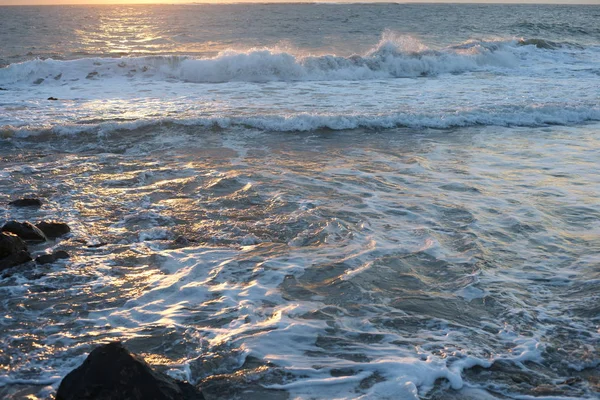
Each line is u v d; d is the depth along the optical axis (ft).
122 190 24.94
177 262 17.65
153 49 88.63
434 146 33.60
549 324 14.30
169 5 453.58
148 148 32.40
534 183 26.43
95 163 29.22
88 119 38.50
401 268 17.28
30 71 57.67
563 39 111.45
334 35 110.52
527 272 17.26
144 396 10.05
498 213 22.31
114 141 33.60
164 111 41.83
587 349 13.17
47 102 45.60
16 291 15.51
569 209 22.94
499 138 35.73
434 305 15.14
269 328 13.76
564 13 248.93
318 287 15.97
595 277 16.87
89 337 13.29
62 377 11.71
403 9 280.10
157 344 13.00
